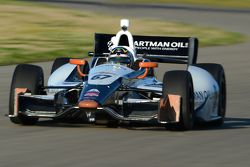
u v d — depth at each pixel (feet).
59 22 337.31
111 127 124.77
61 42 281.74
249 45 300.20
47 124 127.75
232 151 103.45
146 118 116.78
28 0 437.99
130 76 126.00
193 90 122.11
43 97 120.67
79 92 125.59
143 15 406.62
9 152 100.89
